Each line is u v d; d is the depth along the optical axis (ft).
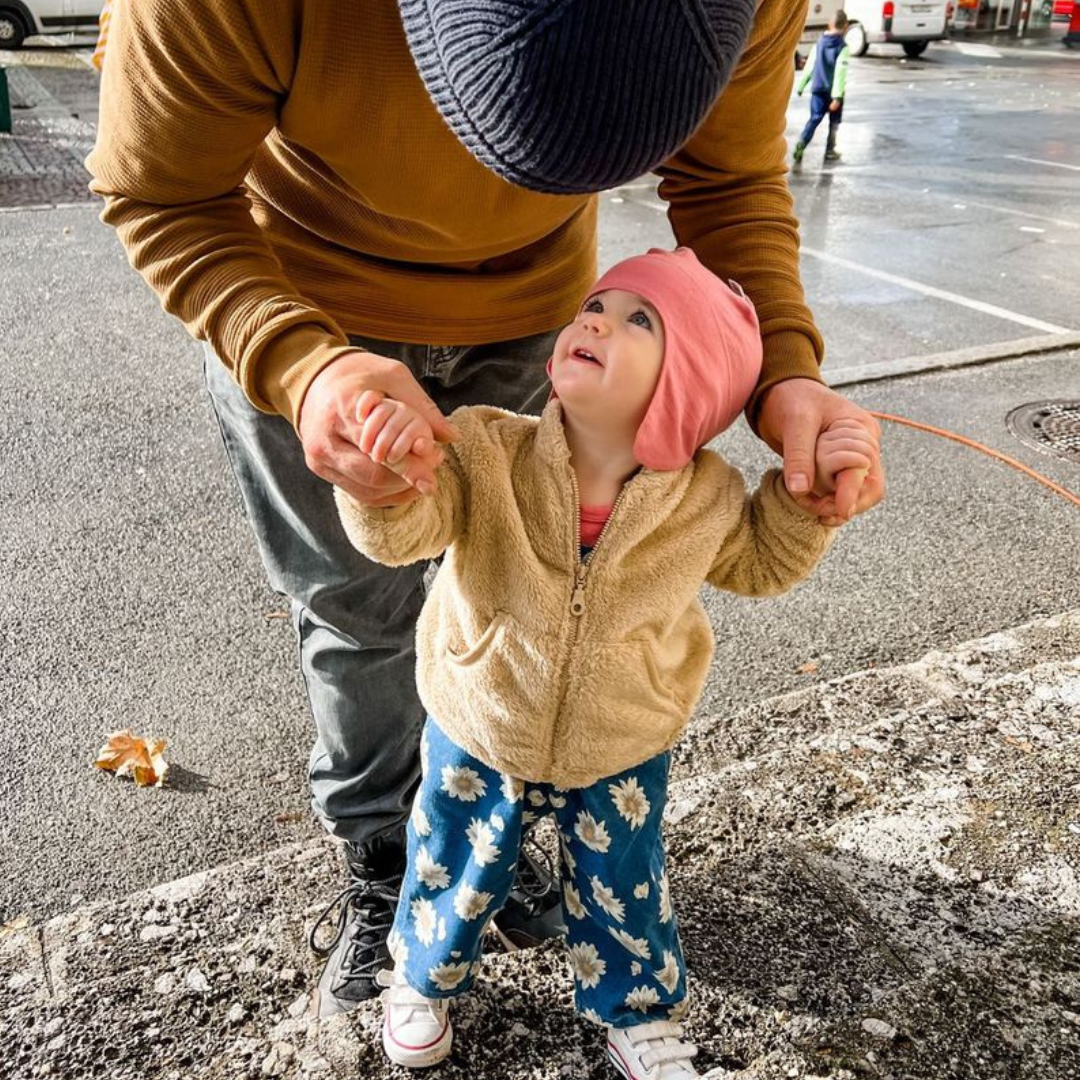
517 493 5.20
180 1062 6.24
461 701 5.40
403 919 6.08
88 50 56.44
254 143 5.18
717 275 5.99
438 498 5.04
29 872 8.20
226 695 10.25
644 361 4.78
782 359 5.47
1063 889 7.47
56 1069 6.19
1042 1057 6.30
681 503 5.18
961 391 17.53
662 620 5.23
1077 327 20.72
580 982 6.03
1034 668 9.91
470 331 6.09
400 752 6.75
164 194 5.17
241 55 4.65
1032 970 6.85
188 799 8.98
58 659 10.68
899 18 67.36
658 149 3.83
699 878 7.52
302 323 4.87
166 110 4.83
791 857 7.70
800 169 36.29
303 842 8.42
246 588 11.95
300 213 5.67
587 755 5.27
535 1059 6.27
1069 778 8.47
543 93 3.55
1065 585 12.14
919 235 27.63
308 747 9.62
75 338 18.93
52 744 9.55
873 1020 6.49
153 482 14.14
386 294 5.83
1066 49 76.95
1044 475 14.74
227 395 6.01
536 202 5.44
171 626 11.25
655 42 3.51
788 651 10.91
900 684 9.86
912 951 6.98
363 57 4.66
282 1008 6.66
